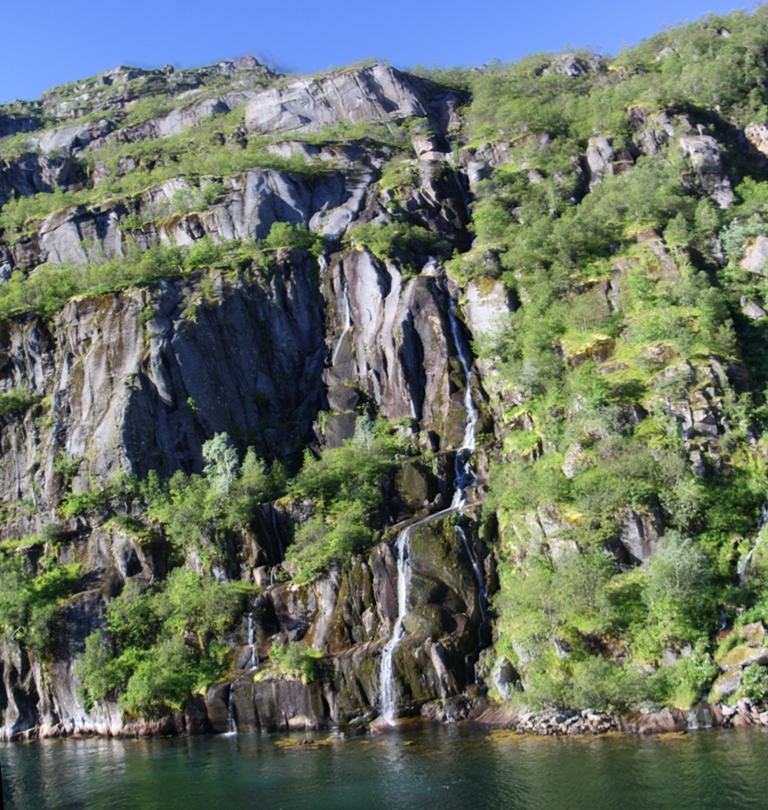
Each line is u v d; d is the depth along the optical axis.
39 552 73.81
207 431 79.81
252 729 57.97
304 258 92.75
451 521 61.94
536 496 59.78
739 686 46.59
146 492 74.12
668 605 50.88
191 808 39.84
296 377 86.81
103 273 88.88
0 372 87.00
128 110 156.38
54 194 117.25
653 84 108.88
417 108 127.31
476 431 73.31
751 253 76.44
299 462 79.31
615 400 63.75
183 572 68.00
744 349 68.50
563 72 135.50
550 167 99.44
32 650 66.94
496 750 45.62
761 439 60.19
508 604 56.47
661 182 88.00
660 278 75.81
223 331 85.19
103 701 63.19
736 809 33.44
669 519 56.09
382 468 70.44
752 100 103.12
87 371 82.25
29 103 176.50
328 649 59.94
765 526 54.72
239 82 164.38
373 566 61.47
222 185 101.62
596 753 43.00
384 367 82.25
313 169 106.69
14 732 65.38
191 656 62.56
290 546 66.50
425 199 100.25
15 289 92.44
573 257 81.88
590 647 51.53
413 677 55.38
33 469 80.06
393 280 87.44
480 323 81.50
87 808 41.47
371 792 39.84
